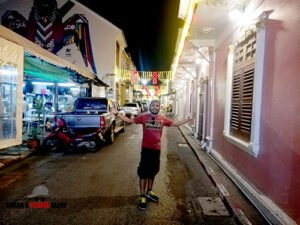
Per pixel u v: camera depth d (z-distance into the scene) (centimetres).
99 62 2130
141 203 471
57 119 1013
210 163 811
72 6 2106
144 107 4072
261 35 495
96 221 421
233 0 595
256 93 505
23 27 2089
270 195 446
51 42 2098
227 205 491
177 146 1193
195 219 437
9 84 693
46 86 1598
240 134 642
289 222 365
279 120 420
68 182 616
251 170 545
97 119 1010
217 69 922
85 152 987
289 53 394
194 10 610
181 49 1008
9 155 855
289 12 399
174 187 601
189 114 1891
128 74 2475
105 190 564
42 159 859
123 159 873
